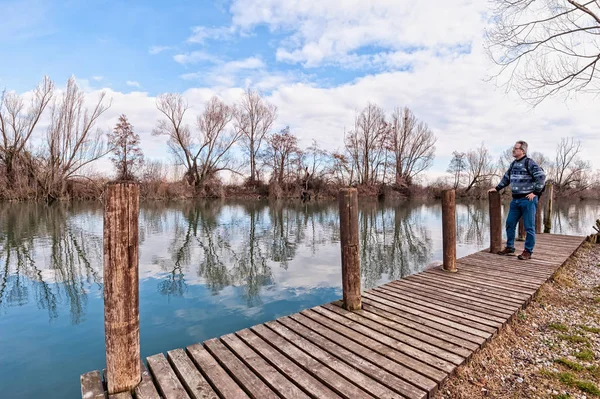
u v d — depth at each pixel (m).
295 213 24.89
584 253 7.80
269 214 24.00
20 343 4.61
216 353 2.82
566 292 4.94
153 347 4.40
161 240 13.39
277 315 5.54
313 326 3.38
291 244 12.72
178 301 6.28
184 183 35.66
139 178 33.47
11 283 7.54
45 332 4.97
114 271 2.21
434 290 4.57
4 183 25.88
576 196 43.47
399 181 41.53
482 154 45.00
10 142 26.25
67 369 3.93
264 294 6.70
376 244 12.93
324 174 38.19
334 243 12.93
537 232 10.00
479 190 43.66
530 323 3.75
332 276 8.13
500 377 2.66
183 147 35.56
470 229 17.50
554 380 2.62
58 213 21.31
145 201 33.00
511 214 6.55
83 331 5.01
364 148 40.78
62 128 27.62
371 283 7.55
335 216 22.81
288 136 37.97
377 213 26.03
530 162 6.12
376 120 41.06
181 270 8.73
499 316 3.62
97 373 2.59
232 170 38.38
